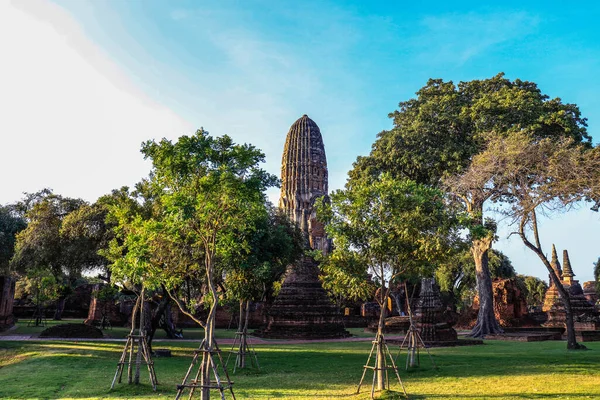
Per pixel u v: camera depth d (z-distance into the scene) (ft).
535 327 151.74
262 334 138.62
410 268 49.24
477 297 174.91
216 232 41.65
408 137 134.62
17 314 207.72
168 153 40.68
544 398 40.73
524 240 88.12
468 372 57.98
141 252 42.34
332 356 82.43
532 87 142.41
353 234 47.55
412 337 65.62
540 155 81.76
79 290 216.95
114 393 47.24
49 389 49.26
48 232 110.83
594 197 79.87
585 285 269.44
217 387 35.50
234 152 41.78
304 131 349.61
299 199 328.29
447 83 148.36
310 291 141.18
